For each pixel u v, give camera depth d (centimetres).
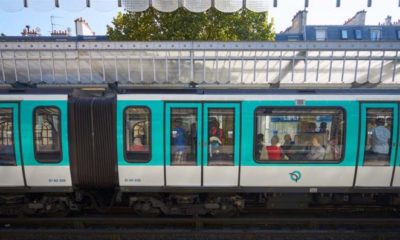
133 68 711
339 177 491
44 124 486
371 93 488
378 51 663
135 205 537
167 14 915
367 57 661
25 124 482
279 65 693
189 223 520
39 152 488
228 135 488
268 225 516
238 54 680
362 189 496
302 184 495
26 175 490
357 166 488
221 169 489
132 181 496
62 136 486
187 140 489
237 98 482
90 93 543
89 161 501
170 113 485
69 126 489
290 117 486
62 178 495
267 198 547
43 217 542
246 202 596
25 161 486
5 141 486
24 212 534
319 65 704
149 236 481
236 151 486
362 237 473
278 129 487
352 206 585
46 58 686
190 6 552
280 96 483
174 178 494
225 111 485
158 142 486
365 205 582
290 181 493
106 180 510
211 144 489
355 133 482
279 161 489
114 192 560
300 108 484
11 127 483
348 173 490
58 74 707
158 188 498
